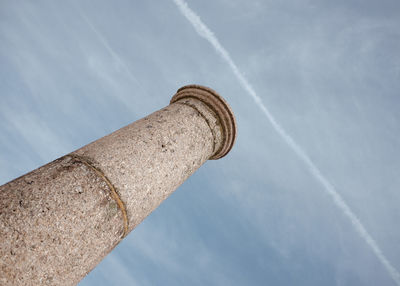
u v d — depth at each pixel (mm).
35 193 2943
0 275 2475
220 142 5387
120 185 3488
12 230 2652
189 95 5590
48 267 2758
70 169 3287
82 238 3047
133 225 3699
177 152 4348
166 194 4254
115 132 4211
